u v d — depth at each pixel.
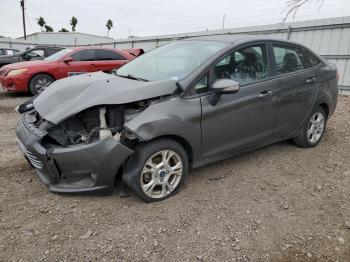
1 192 3.48
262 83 3.98
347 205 3.47
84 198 3.39
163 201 3.40
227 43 3.88
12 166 4.14
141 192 3.24
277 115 4.22
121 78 3.82
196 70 3.50
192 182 3.82
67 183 3.25
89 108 3.17
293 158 4.60
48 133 3.14
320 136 5.05
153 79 3.76
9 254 2.61
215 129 3.60
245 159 4.51
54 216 3.09
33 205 3.26
